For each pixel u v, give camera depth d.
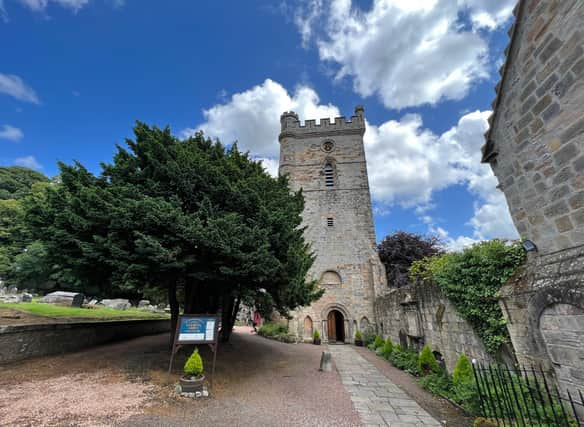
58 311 13.48
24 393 5.81
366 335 19.00
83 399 5.68
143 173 8.85
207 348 11.52
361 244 22.69
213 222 7.54
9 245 35.78
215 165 10.00
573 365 3.95
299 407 6.12
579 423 3.63
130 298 26.56
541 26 4.68
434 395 7.11
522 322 4.94
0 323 9.09
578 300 3.82
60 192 8.17
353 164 25.55
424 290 9.80
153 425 4.75
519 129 5.23
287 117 27.61
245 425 5.00
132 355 9.42
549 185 4.61
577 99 4.09
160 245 6.93
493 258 5.65
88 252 7.35
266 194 10.60
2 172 52.56
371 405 6.37
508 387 4.77
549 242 4.66
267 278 8.73
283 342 17.92
